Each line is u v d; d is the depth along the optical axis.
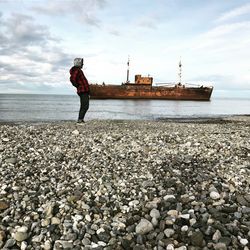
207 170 2.97
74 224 1.85
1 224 1.84
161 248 1.61
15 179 2.59
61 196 2.27
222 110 23.47
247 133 6.06
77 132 5.11
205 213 1.97
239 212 2.03
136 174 2.81
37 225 1.83
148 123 8.02
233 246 1.62
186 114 16.16
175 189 2.45
